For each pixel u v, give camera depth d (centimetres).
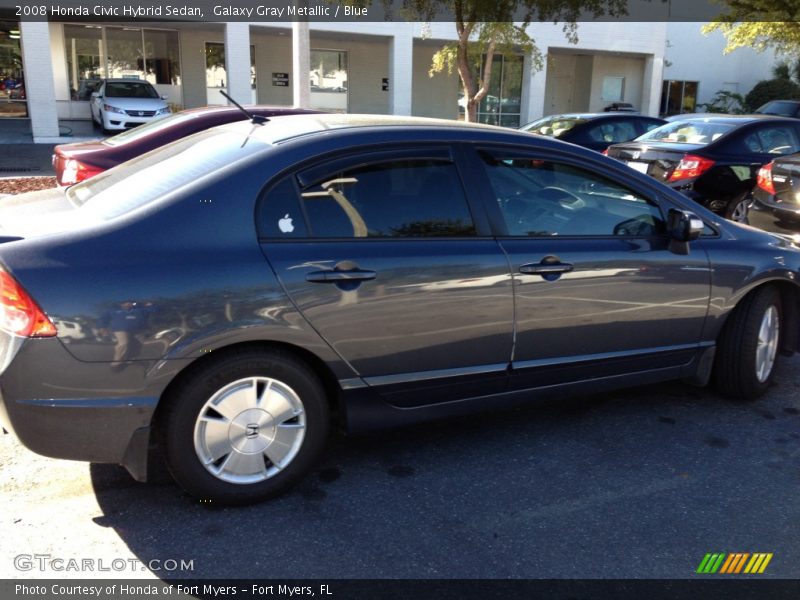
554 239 363
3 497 318
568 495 332
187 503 318
